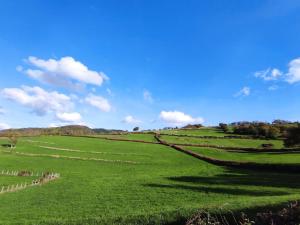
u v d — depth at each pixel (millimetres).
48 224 28891
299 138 108500
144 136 147875
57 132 160000
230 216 25047
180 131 167250
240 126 160000
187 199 41625
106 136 144000
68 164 84438
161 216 27156
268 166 72688
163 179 61094
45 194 48219
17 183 60406
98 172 73438
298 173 67000
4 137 135500
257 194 43469
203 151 105875
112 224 27188
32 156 93938
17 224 29891
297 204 22031
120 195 46062
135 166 83875
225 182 55188
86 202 41781
